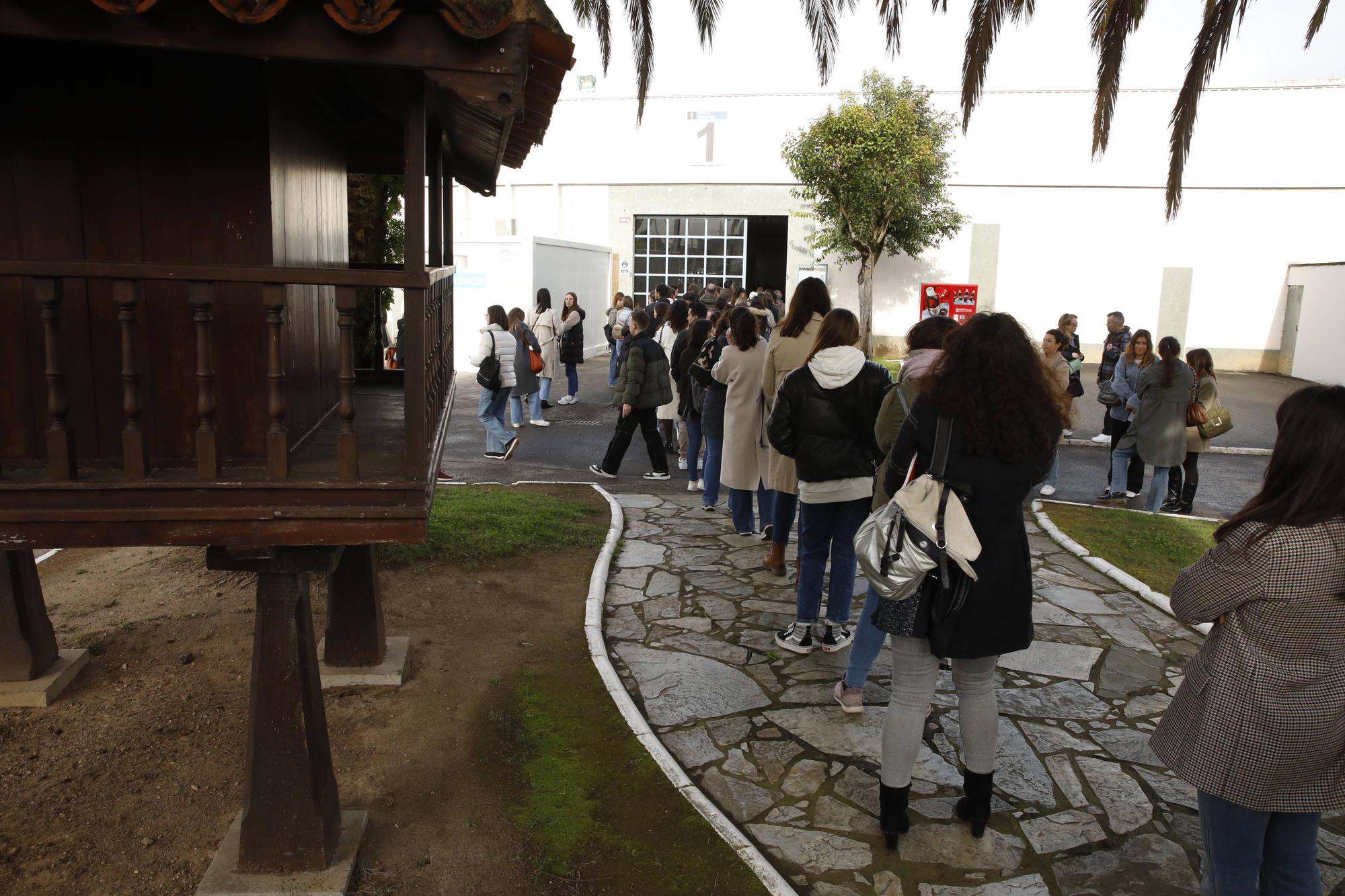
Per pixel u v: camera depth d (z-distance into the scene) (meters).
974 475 3.06
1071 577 6.62
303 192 3.50
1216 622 2.55
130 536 2.65
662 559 6.75
